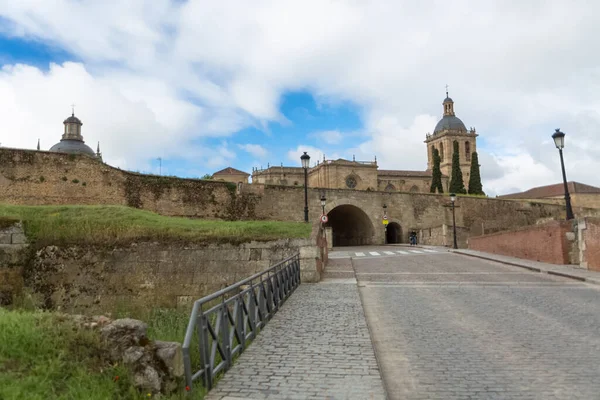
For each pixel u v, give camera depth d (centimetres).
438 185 6938
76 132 6044
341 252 3231
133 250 1622
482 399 491
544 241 2053
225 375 554
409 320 911
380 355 668
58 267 1598
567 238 1912
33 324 498
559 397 491
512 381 545
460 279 1584
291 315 927
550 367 593
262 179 7606
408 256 2716
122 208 2075
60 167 2844
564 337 749
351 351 654
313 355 636
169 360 482
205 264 1596
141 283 1593
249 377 545
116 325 506
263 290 849
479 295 1223
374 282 1526
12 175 2686
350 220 5200
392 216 4759
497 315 946
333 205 4353
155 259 1612
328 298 1145
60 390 418
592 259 1698
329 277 1627
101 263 1608
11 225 1609
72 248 1619
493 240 2750
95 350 479
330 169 7100
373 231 4644
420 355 664
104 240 1634
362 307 1020
